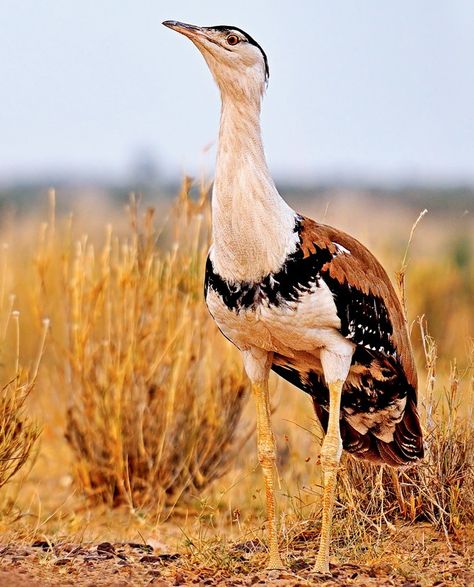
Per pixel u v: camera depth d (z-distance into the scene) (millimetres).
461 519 17953
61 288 24328
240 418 23656
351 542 17500
